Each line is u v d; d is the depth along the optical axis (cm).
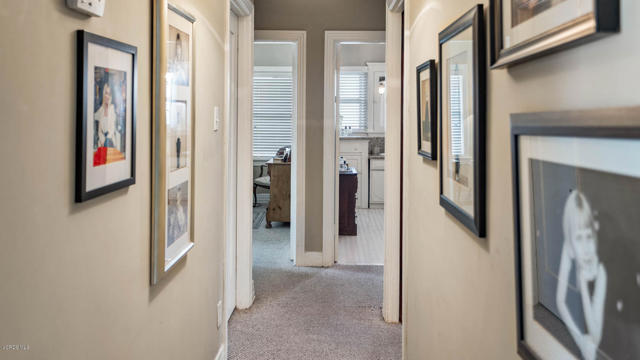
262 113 798
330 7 439
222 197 271
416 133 226
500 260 117
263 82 794
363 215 723
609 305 69
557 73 85
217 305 264
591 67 73
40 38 100
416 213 227
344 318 337
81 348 119
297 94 446
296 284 408
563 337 84
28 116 97
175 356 194
